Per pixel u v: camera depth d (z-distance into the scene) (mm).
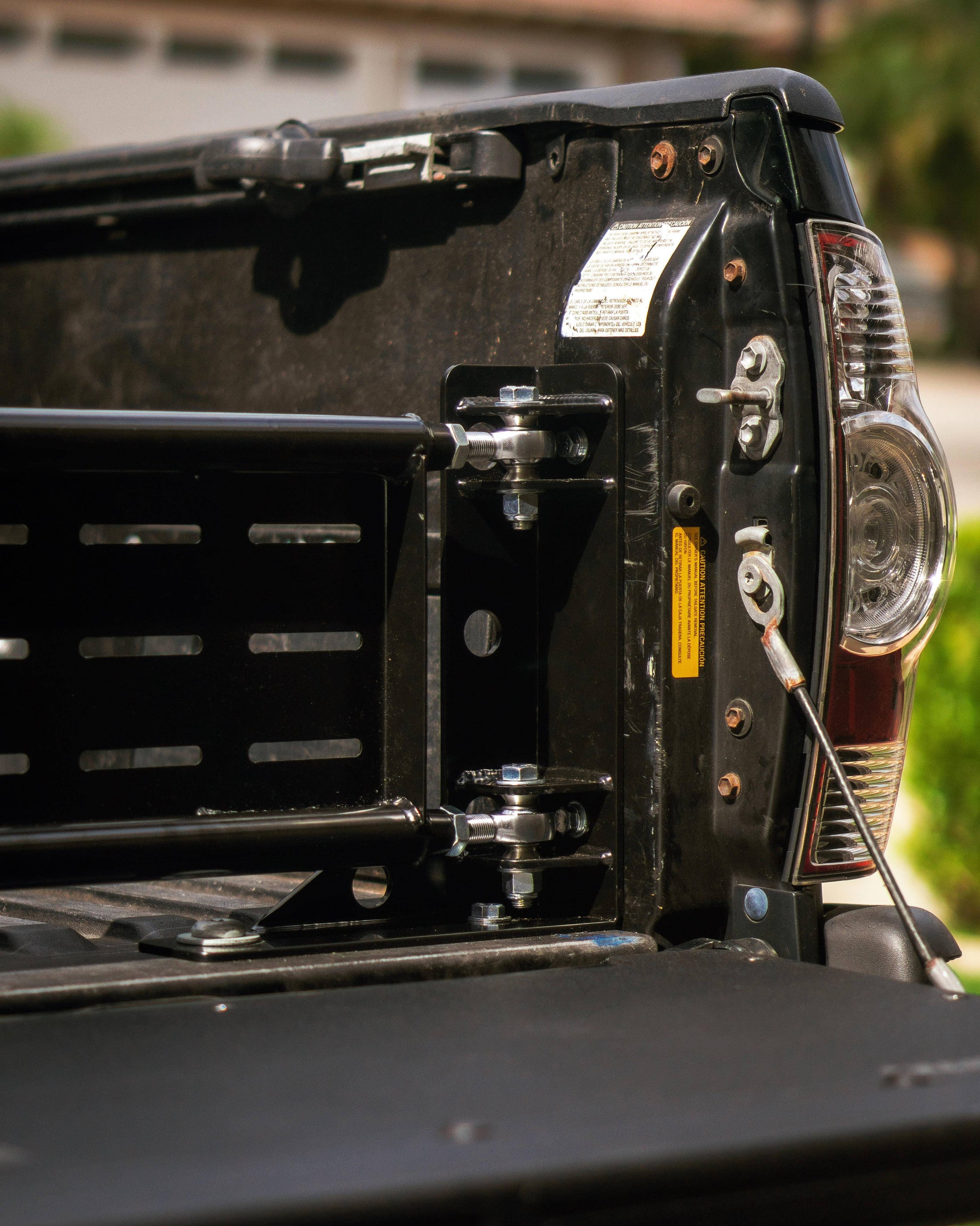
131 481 2156
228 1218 1242
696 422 2357
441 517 2375
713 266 2371
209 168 2910
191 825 2135
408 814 2260
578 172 2539
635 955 2250
